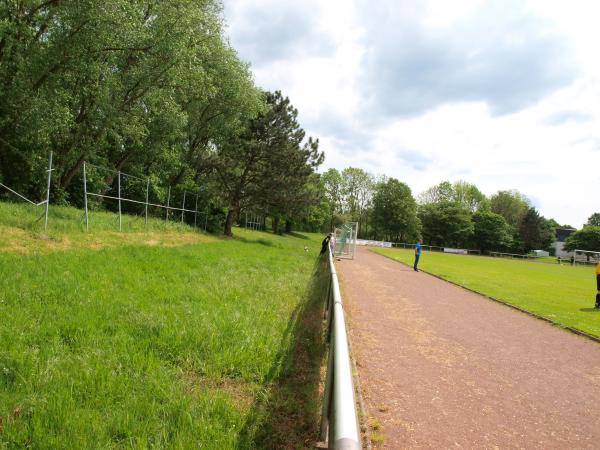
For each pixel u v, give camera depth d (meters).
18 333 4.67
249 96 27.73
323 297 10.32
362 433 3.84
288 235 60.47
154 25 17.78
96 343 4.74
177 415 3.52
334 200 95.25
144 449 2.96
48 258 8.62
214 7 22.03
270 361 5.04
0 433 2.97
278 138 28.30
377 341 7.22
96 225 15.25
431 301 12.34
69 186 21.33
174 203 27.72
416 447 3.72
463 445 3.85
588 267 67.88
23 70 15.68
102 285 7.34
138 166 27.06
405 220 85.44
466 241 91.75
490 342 7.96
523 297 15.11
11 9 15.13
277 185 28.09
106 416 3.36
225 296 8.14
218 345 5.16
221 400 3.82
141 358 4.49
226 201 29.27
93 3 14.86
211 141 34.00
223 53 25.44
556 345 8.21
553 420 4.66
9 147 17.00
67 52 15.99
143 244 13.89
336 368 2.56
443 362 6.39
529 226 100.00
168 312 6.31
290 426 3.74
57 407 3.29
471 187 104.56
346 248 37.19
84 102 19.42
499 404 4.96
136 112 20.83
